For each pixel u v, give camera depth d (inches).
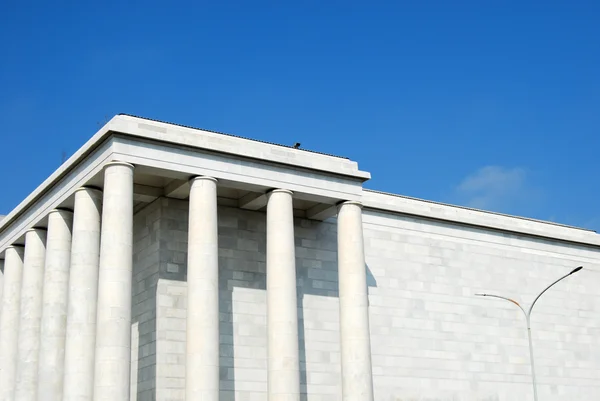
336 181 2042.3
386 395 2247.8
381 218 2407.7
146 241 2047.2
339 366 2154.3
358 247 2018.9
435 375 2352.4
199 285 1774.1
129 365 1668.3
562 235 2775.6
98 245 1852.9
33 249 2124.8
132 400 1956.2
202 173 1851.6
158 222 2011.6
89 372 1761.8
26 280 2106.3
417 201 2498.8
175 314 1962.4
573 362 2655.0
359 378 1918.1
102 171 1787.6
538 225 2748.5
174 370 1921.8
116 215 1722.4
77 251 1827.0
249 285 2085.4
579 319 2726.4
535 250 2704.2
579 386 2640.3
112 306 1667.1
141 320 1998.0
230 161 1897.1
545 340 2618.1
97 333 1662.2
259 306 2081.7
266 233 2098.9
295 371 1846.7
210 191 1845.5
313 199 2034.9
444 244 2506.2
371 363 2128.4
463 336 2444.6
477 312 2500.0
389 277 2364.7
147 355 1943.9
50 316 1940.2
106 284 1680.6
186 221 2044.8
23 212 2176.4
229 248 2085.4
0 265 2422.5
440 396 2342.5
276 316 1872.5
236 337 2026.3
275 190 1952.5
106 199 1737.2
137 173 1843.0
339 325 2113.7
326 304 2186.3
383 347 2287.2
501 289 2576.3
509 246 2647.6
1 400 2161.7
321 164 2014.0
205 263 1790.1
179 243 2018.9
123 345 1658.5
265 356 2052.2
